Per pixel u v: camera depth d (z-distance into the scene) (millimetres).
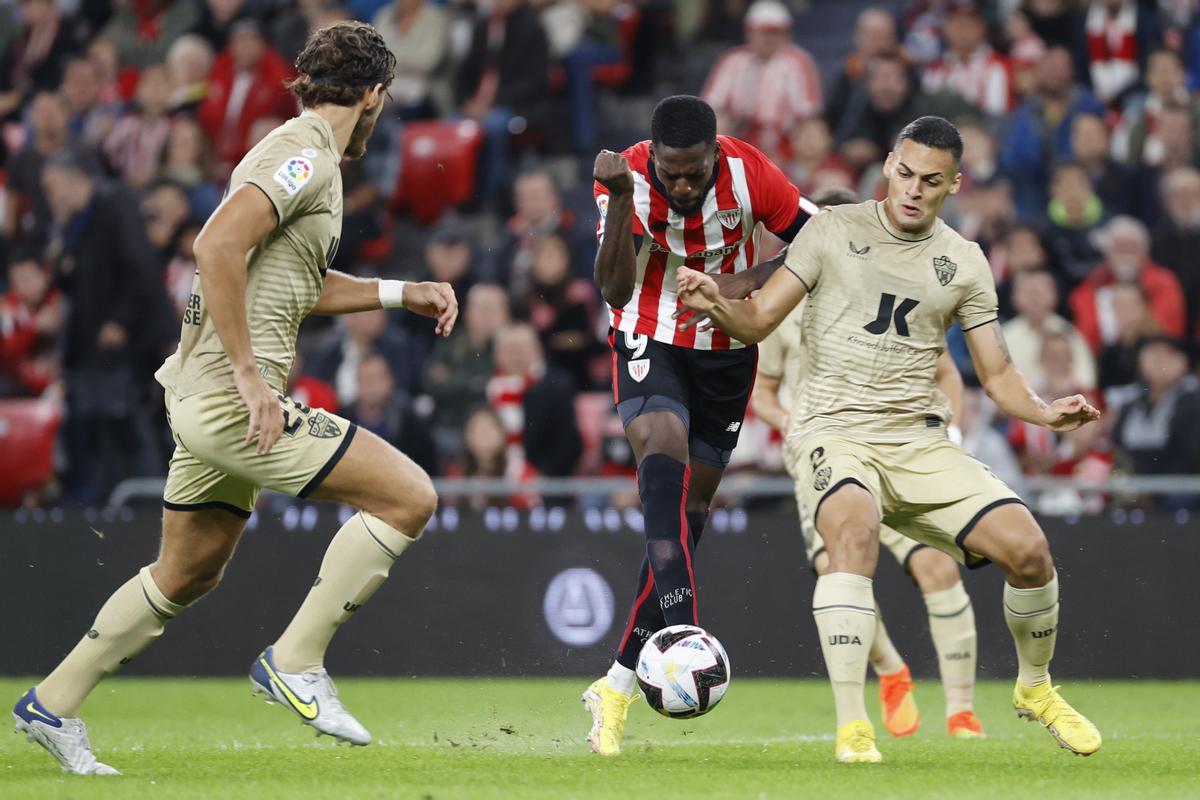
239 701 32031
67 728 16984
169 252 50688
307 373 46562
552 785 15312
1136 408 41812
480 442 42000
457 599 37781
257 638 38062
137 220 47688
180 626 38312
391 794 14445
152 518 38062
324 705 17328
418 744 21688
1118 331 44312
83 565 38188
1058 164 48438
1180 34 52688
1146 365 41750
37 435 46188
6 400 50469
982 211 46438
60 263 49219
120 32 59719
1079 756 19062
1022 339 43938
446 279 49469
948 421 19703
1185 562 36562
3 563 38344
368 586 17203
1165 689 35031
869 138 50656
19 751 20188
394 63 17906
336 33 17453
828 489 18469
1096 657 36562
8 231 53906
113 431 47062
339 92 17391
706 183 19688
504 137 54844
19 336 51000
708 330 20062
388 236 53312
